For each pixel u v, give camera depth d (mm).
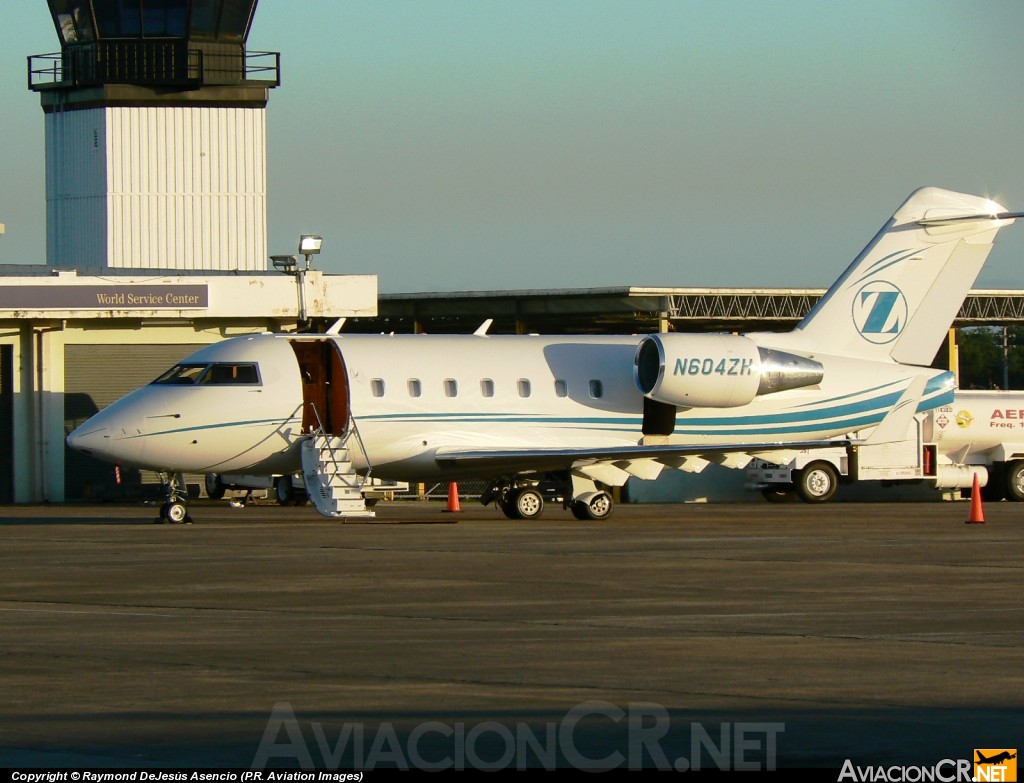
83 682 48469
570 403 131375
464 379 128125
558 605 68062
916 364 143250
